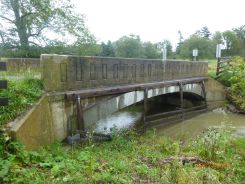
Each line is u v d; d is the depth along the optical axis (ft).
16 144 18.72
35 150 21.30
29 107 22.34
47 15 68.39
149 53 161.68
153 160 21.66
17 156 17.78
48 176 15.53
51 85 25.44
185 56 133.80
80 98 28.22
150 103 64.80
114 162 19.44
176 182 16.67
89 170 16.24
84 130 29.37
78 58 28.43
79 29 76.95
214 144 25.38
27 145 20.92
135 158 22.22
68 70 27.32
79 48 78.59
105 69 32.71
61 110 26.40
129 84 37.60
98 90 30.50
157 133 40.60
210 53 134.31
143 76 40.93
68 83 27.48
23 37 70.85
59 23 72.74
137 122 46.93
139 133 37.60
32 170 15.87
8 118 20.44
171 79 49.96
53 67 25.50
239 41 145.18
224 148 25.98
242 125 47.21
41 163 17.16
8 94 21.77
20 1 68.03
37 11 68.39
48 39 73.46
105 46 149.48
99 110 31.91
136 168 18.92
